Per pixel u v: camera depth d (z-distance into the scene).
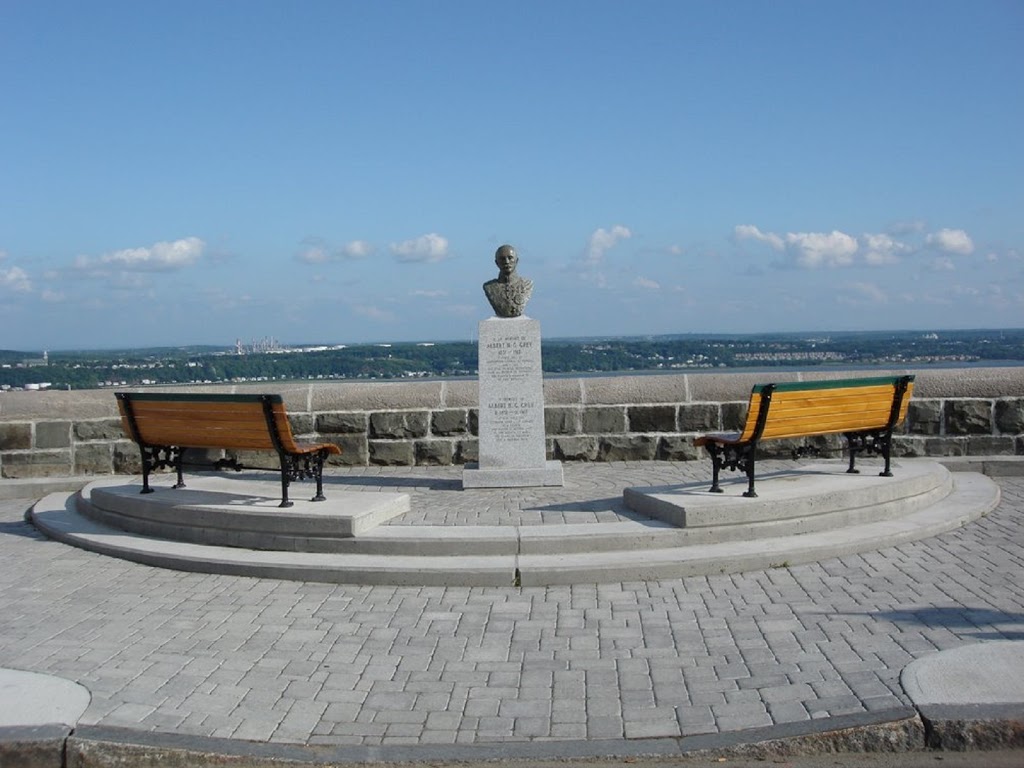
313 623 6.50
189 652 5.96
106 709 5.07
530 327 10.11
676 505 7.87
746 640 5.98
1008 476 11.12
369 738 4.83
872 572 7.33
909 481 8.92
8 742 4.70
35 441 11.56
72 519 9.41
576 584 7.25
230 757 4.66
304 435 11.77
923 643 5.76
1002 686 5.05
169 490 9.17
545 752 4.69
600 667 5.66
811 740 4.71
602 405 11.76
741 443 8.20
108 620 6.59
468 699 5.27
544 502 9.08
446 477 10.82
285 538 7.91
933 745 4.71
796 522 8.05
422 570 7.30
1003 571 7.27
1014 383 11.54
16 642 6.13
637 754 4.66
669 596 6.91
